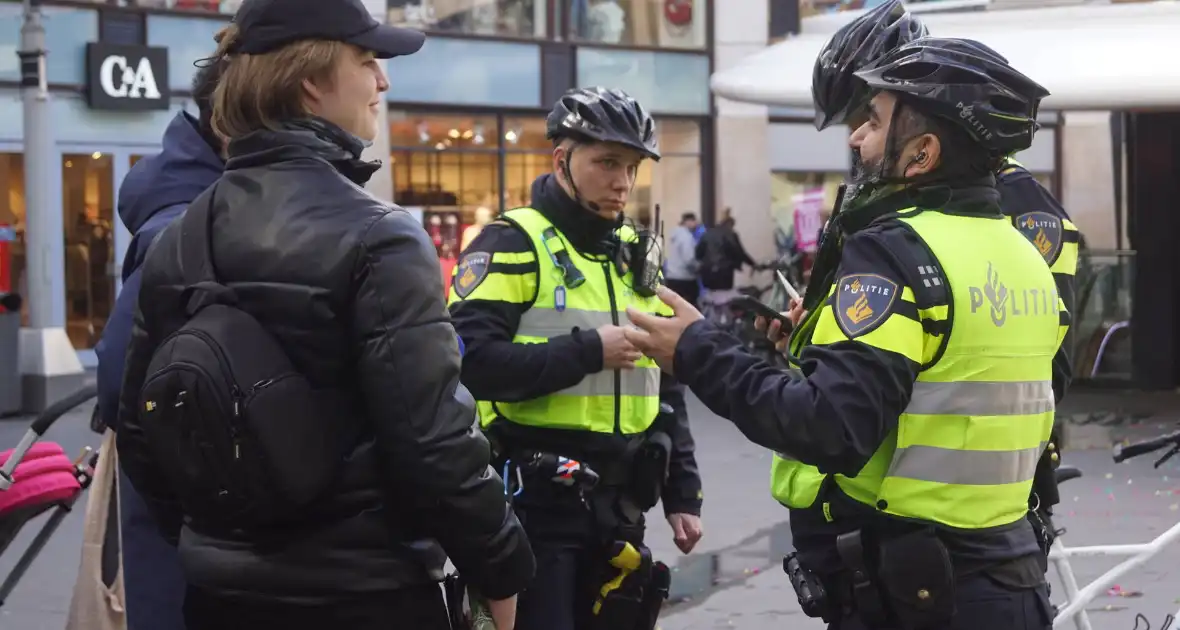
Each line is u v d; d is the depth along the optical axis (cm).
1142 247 1209
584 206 349
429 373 210
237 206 218
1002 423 239
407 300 210
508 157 1844
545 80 1869
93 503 316
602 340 332
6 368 1105
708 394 240
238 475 204
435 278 215
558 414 339
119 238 1475
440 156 1786
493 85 1823
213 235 218
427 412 209
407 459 210
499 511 218
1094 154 2142
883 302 230
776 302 1333
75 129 1443
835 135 2131
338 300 210
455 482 211
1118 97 892
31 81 1167
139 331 228
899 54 248
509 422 343
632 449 344
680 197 2022
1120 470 838
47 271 1160
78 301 1454
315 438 208
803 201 2112
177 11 1523
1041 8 973
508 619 235
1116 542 642
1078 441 955
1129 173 1230
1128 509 724
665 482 361
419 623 221
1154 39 923
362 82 228
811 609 256
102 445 318
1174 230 1203
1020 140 246
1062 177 2162
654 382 352
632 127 342
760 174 2050
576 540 337
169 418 206
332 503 212
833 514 250
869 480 243
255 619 216
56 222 1425
